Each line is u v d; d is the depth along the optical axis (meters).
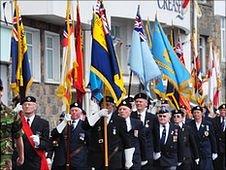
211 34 38.97
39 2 25.25
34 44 26.02
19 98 15.09
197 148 19.03
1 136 9.73
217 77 25.77
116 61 15.30
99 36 15.20
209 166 19.62
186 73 19.78
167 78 19.61
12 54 15.27
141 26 18.09
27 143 13.81
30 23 25.61
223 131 20.86
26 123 13.83
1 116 9.71
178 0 33.03
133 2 29.72
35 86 25.78
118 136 15.16
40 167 13.95
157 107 19.58
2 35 22.78
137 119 15.62
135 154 15.34
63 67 15.56
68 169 14.80
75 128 15.02
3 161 9.68
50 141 14.53
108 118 15.23
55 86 27.20
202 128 19.61
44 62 26.52
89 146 15.16
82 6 26.30
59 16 25.64
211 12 39.00
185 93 19.89
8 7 22.67
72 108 15.11
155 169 16.81
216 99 25.53
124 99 15.41
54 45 27.28
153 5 30.92
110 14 28.72
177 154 17.22
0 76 23.39
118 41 29.78
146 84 18.08
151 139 16.42
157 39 19.75
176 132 17.11
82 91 15.98
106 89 15.52
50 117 26.73
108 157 15.05
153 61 18.00
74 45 15.80
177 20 32.94
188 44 34.94
